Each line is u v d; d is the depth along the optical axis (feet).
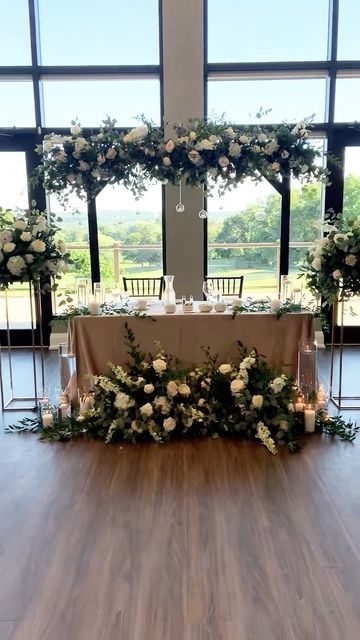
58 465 9.64
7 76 18.47
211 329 12.12
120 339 12.17
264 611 5.88
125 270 19.84
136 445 10.53
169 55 17.99
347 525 7.54
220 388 11.27
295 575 6.47
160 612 5.89
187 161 12.78
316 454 9.98
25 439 10.89
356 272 11.48
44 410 11.69
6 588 6.31
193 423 10.91
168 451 10.23
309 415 10.94
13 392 14.03
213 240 19.48
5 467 9.57
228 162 12.58
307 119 13.17
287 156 12.69
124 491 8.64
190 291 19.30
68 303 12.76
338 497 8.34
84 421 11.18
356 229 11.57
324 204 19.02
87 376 12.01
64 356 12.15
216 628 5.64
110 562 6.77
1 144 18.72
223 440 10.72
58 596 6.16
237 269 19.74
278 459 9.78
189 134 12.62
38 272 11.73
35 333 19.84
